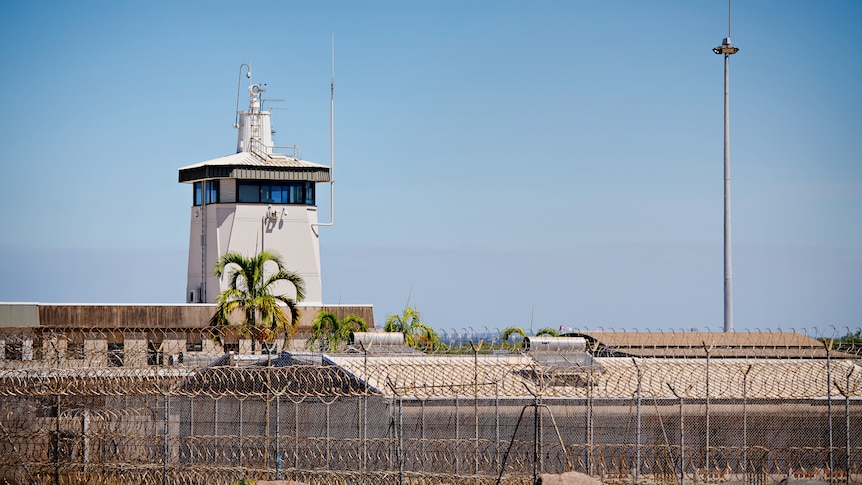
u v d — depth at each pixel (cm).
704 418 3509
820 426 3538
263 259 5525
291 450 3294
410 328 6681
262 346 5262
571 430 3428
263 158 7319
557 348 3791
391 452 3152
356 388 3431
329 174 7319
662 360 3800
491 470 3167
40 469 3141
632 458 3247
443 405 3447
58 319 5750
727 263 6288
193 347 5922
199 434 3462
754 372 3647
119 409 3262
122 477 3078
